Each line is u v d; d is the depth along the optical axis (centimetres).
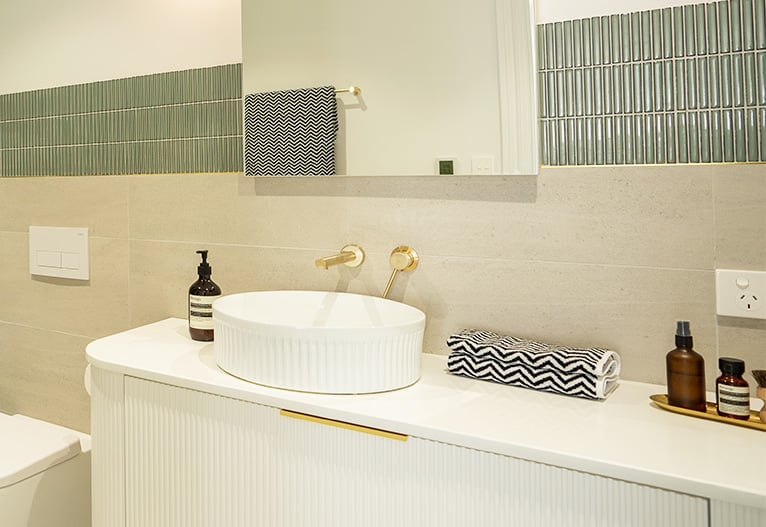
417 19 120
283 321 131
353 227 132
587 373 97
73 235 169
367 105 125
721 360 90
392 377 101
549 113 112
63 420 175
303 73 131
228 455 102
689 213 102
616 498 75
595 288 110
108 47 162
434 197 123
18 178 179
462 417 89
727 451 78
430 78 119
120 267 162
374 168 125
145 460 112
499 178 116
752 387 98
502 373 104
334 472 93
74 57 167
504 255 117
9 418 154
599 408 94
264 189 142
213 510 104
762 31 96
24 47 176
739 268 98
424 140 120
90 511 145
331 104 128
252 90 137
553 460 77
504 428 85
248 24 137
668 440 81
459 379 109
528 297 115
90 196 166
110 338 133
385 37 123
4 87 180
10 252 182
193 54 149
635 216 106
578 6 109
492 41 113
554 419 89
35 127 175
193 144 150
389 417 89
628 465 73
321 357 98
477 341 109
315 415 94
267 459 99
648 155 104
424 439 86
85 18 165
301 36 131
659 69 103
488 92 114
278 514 98
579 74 109
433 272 124
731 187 98
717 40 99
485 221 118
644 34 104
